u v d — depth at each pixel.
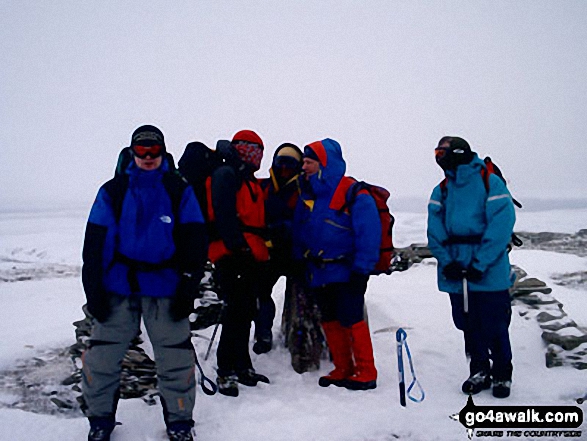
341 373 5.00
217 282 4.88
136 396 4.53
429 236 4.82
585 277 8.16
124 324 3.76
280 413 4.34
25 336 6.78
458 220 4.66
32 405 4.77
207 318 5.69
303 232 5.07
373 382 4.82
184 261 3.74
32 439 3.85
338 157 5.00
